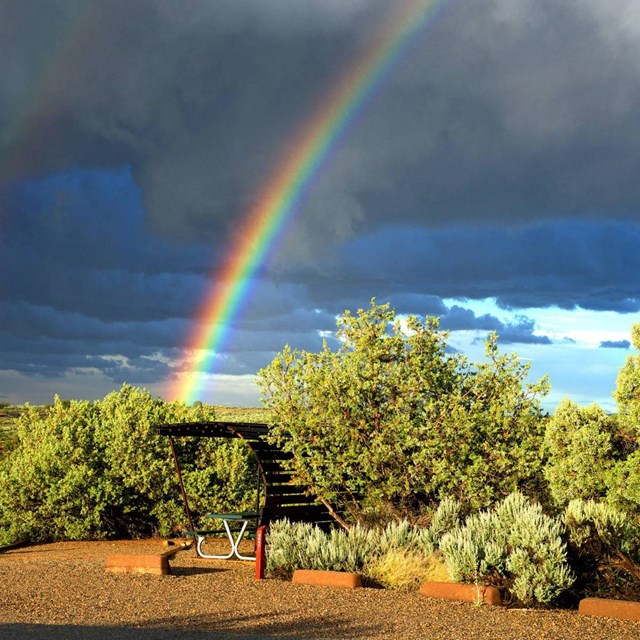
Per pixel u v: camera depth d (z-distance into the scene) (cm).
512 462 1337
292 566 1212
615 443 1288
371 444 1387
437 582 1027
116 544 1748
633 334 1226
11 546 1817
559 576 959
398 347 1412
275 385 1438
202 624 852
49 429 1988
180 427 1541
